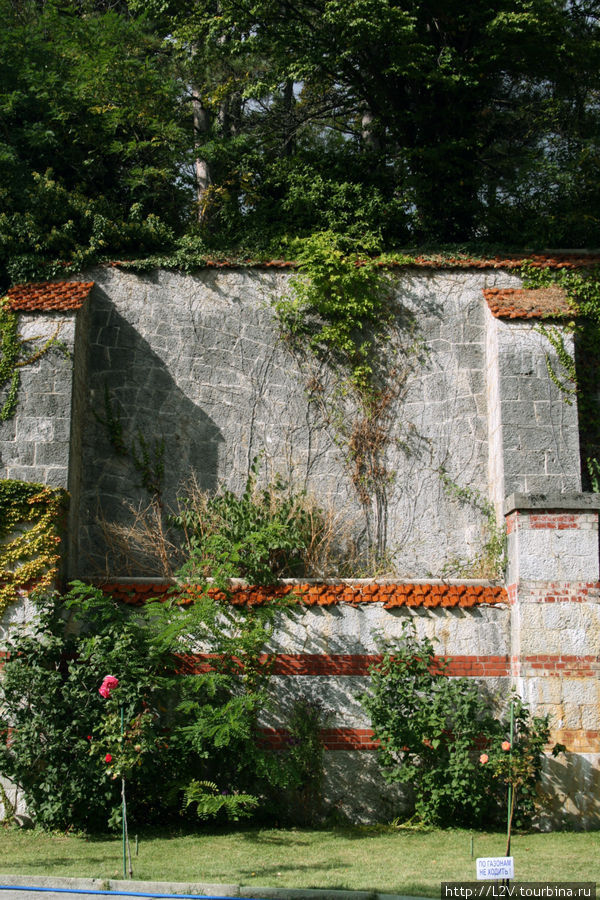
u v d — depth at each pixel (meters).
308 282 14.11
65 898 7.15
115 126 17.03
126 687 10.15
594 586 11.13
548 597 11.11
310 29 16.92
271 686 11.25
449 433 13.50
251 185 17.14
